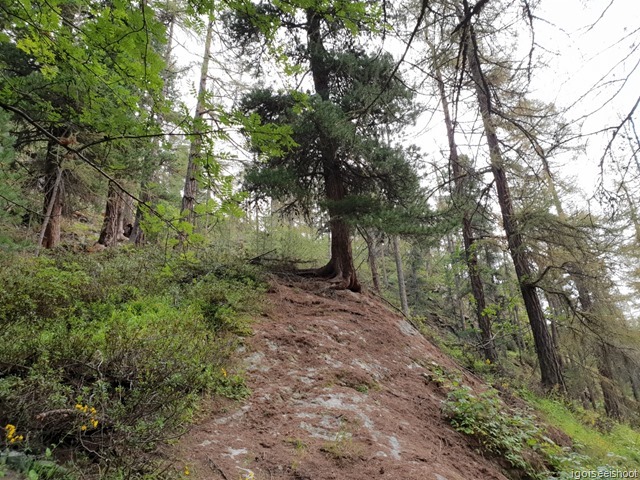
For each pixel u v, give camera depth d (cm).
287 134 234
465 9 258
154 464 264
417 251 2183
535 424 649
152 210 260
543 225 980
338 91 886
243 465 312
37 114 589
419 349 797
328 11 242
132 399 286
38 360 293
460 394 593
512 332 1141
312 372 527
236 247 1069
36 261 654
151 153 912
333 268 965
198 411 362
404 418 493
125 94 252
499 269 1628
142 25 186
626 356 1066
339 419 427
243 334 558
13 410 239
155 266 697
